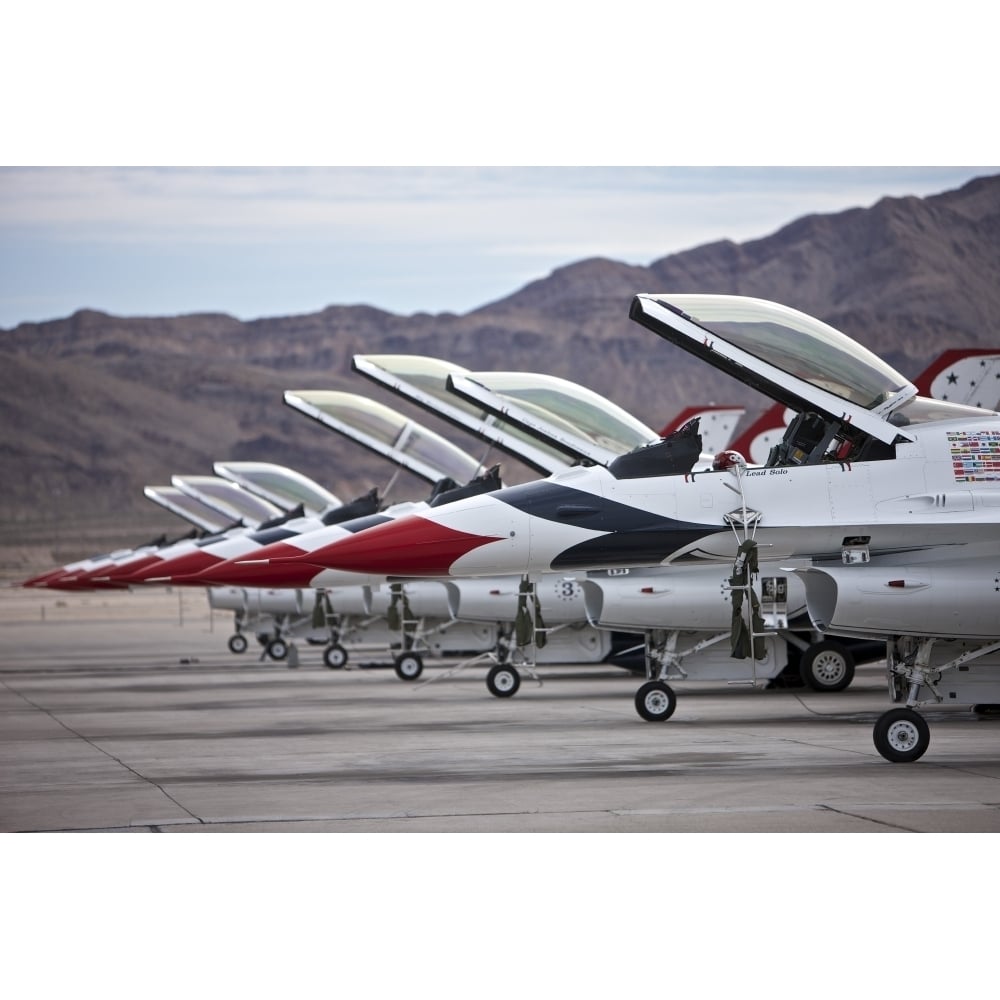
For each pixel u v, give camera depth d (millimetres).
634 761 49344
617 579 65750
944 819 37625
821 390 54219
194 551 113000
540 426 72062
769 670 75438
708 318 54688
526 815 38938
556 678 95125
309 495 132250
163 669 115438
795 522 54500
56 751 55469
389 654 133125
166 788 44625
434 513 60219
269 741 57969
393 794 42688
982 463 54688
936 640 50219
